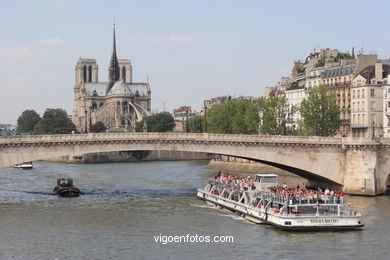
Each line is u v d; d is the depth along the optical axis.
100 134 112.56
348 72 171.00
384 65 165.25
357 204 102.88
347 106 171.25
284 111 166.38
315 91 158.00
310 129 154.75
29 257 68.00
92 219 89.75
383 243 74.38
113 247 72.50
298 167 118.62
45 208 99.81
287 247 72.56
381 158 116.50
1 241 75.69
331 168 118.62
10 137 107.69
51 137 110.00
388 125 159.25
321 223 81.50
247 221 89.00
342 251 70.81
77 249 71.56
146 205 103.69
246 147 117.50
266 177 95.88
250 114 176.75
